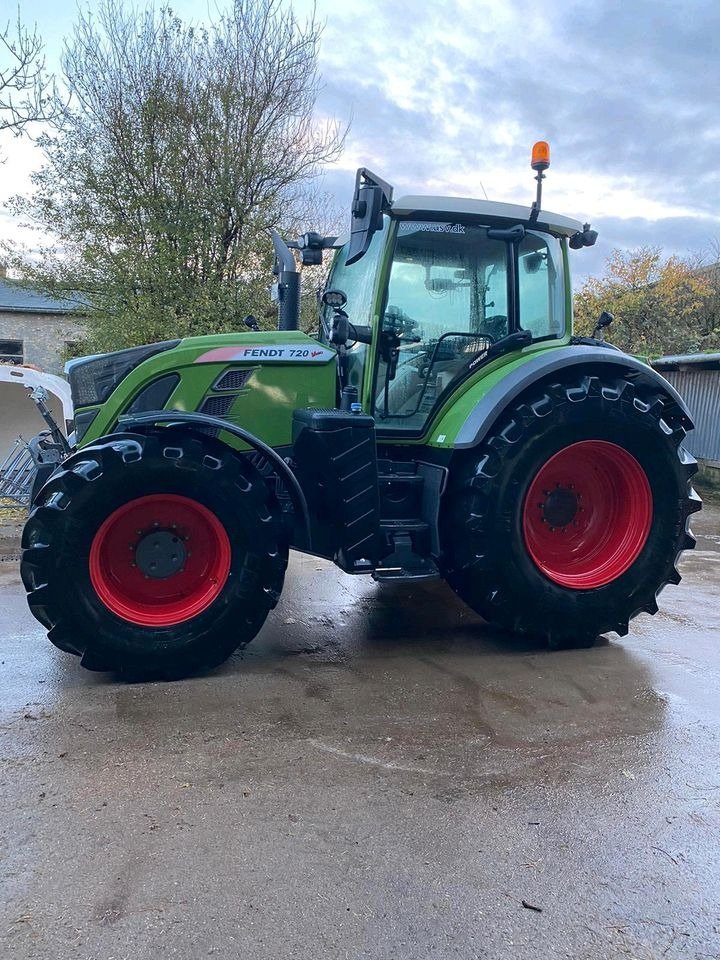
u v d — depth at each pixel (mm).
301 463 3604
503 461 3523
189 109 10594
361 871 2018
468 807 2332
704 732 2875
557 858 2100
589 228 4070
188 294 10664
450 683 3307
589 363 3740
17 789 2363
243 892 1921
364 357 3844
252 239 10633
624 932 1830
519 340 3877
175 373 3600
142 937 1760
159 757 2584
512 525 3564
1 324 17000
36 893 1896
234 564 3275
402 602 4613
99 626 3098
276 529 3326
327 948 1746
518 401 3643
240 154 10758
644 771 2574
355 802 2342
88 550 3082
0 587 4664
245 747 2670
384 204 3301
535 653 3730
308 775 2494
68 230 10758
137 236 10719
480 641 3902
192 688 3180
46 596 3035
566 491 3898
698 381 10219
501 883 1990
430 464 3789
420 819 2264
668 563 3859
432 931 1812
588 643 3818
